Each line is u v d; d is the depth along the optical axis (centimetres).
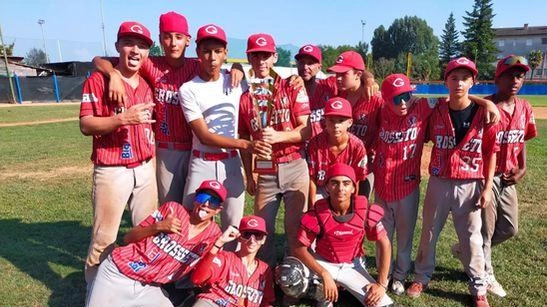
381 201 400
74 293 398
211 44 350
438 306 378
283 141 367
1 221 586
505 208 402
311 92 481
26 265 453
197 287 387
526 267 442
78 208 641
